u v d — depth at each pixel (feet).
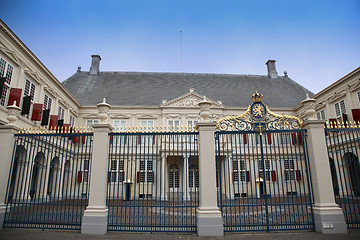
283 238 19.62
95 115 73.10
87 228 20.84
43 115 50.85
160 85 85.30
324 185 21.88
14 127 23.99
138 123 73.26
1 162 22.98
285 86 89.92
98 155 22.38
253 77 95.14
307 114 24.09
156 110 74.54
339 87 58.80
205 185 21.40
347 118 55.72
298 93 85.81
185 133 23.49
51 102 57.16
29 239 19.10
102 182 21.83
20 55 44.39
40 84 51.34
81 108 73.56
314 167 22.44
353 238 19.36
